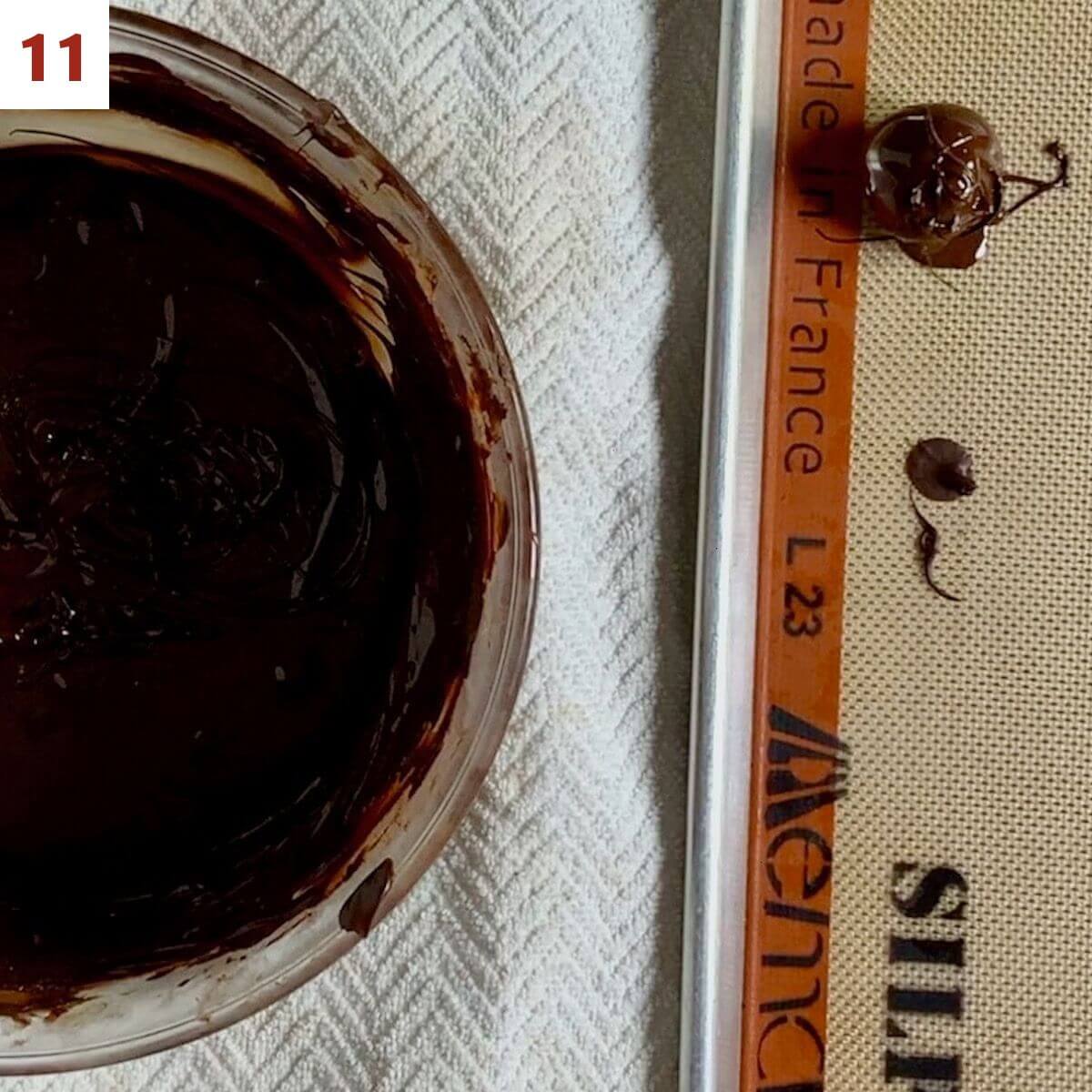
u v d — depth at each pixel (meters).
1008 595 0.35
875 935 0.35
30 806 0.31
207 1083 0.33
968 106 0.35
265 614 0.32
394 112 0.33
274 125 0.31
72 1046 0.30
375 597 0.32
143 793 0.32
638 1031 0.33
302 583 0.32
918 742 0.35
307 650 0.32
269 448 0.32
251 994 0.30
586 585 0.33
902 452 0.35
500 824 0.33
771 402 0.35
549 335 0.33
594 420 0.33
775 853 0.35
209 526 0.32
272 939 0.31
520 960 0.33
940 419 0.35
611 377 0.33
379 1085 0.33
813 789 0.35
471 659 0.31
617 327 0.33
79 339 0.31
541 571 0.33
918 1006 0.35
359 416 0.32
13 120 0.31
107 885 0.31
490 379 0.31
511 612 0.31
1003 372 0.35
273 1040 0.33
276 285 0.32
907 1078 0.34
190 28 0.33
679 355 0.34
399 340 0.32
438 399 0.32
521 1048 0.33
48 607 0.31
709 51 0.34
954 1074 0.34
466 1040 0.33
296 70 0.33
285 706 0.32
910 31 0.35
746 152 0.33
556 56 0.33
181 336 0.32
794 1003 0.34
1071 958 0.35
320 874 0.31
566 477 0.33
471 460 0.31
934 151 0.34
